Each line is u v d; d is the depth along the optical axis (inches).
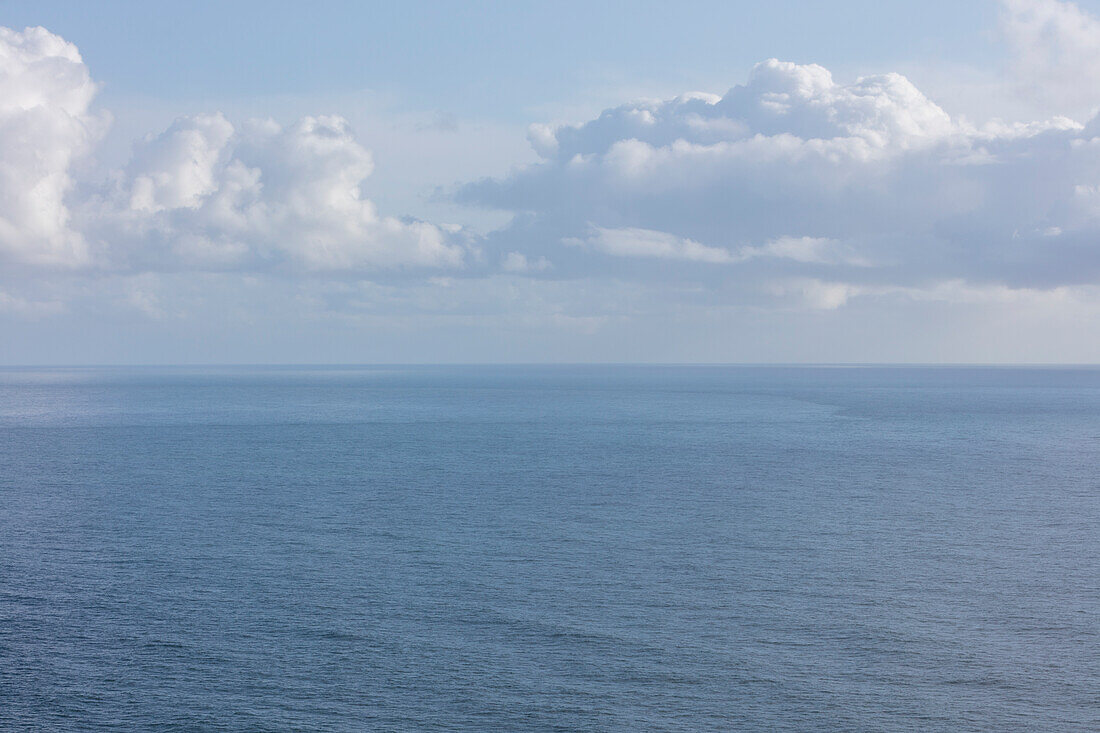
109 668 1557.6
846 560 2241.6
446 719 1387.8
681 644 1669.5
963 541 2460.6
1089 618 1817.2
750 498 3147.1
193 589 1985.7
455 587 1998.0
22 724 1360.7
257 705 1428.4
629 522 2699.3
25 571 2123.5
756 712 1414.9
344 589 1984.5
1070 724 1384.1
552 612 1836.9
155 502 3034.0
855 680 1526.8
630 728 1364.4
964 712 1418.6
